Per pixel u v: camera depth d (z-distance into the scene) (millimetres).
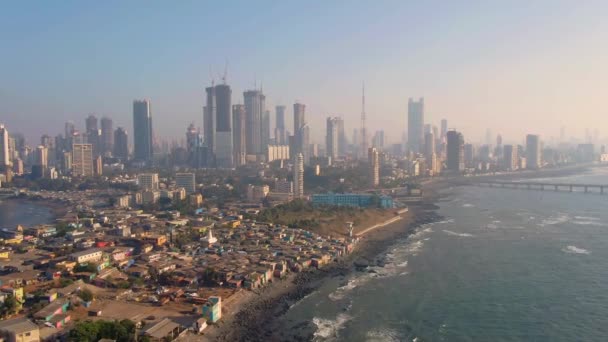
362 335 167125
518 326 173500
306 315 185375
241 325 173500
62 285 192375
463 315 184000
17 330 140375
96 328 144250
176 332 157750
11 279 197750
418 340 163125
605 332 167250
